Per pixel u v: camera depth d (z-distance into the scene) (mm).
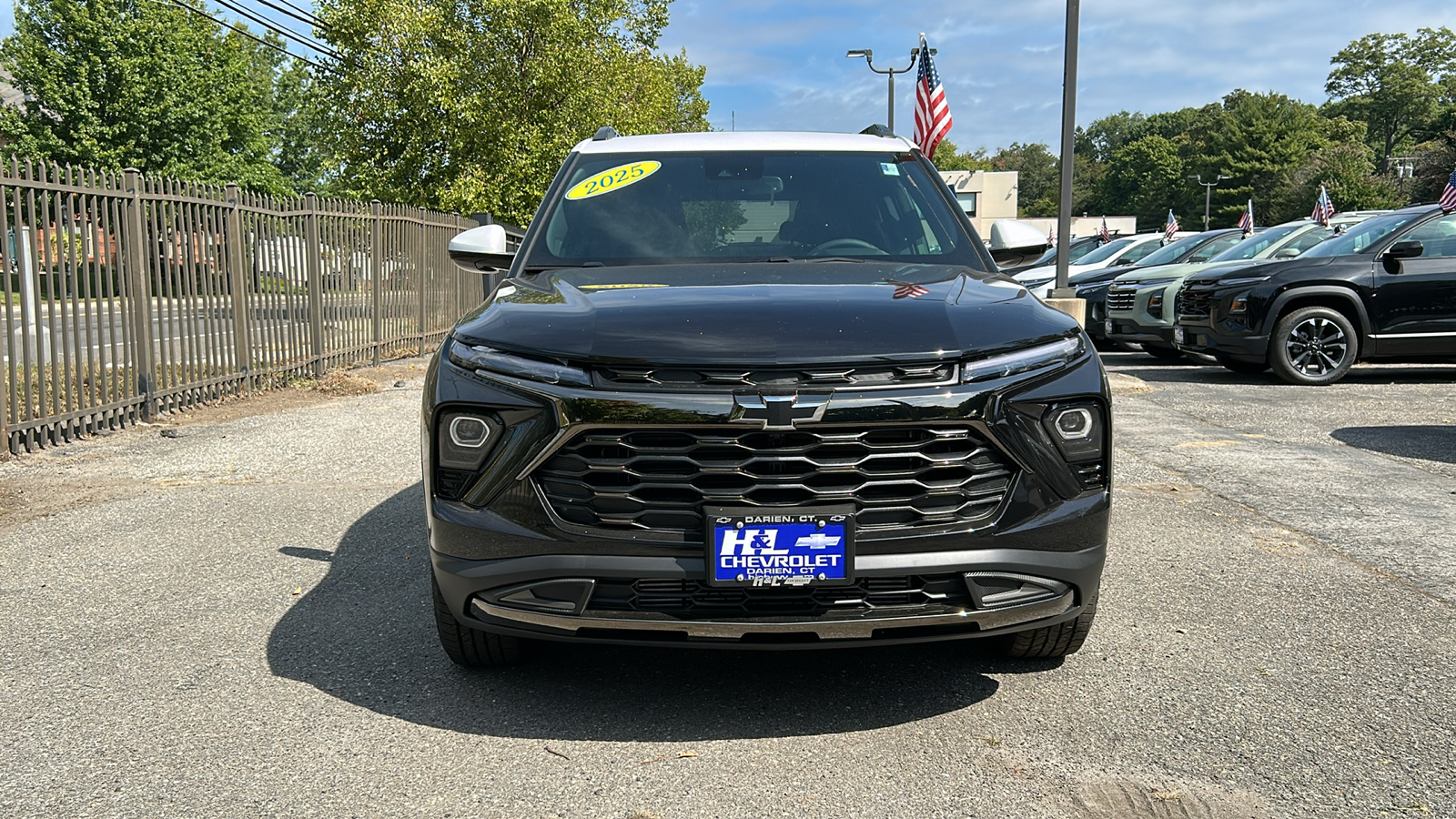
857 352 2689
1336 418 8422
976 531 2723
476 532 2801
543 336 2836
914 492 2711
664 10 30219
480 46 21906
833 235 3947
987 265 3814
